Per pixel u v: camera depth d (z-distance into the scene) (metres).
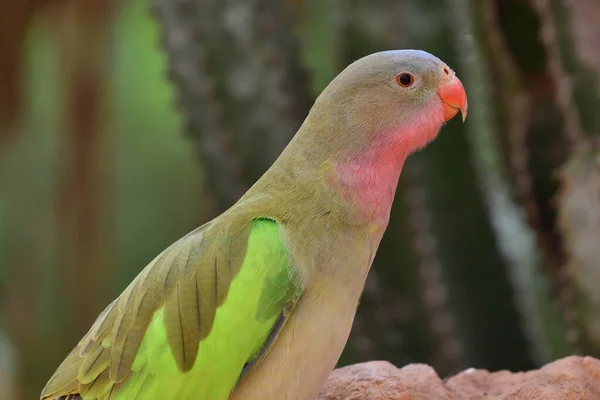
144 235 25.03
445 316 10.73
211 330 6.21
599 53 10.18
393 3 11.27
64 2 17.30
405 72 6.76
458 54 11.27
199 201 19.66
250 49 11.02
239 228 6.41
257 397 6.33
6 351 19.14
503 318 11.48
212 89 11.04
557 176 10.38
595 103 10.15
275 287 6.21
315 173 6.57
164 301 6.34
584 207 10.00
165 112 25.48
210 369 6.21
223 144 11.00
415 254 10.70
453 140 11.24
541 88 11.29
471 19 10.97
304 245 6.33
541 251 11.92
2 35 16.69
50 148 20.34
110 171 18.45
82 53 17.86
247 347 6.20
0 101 17.25
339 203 6.45
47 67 20.94
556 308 11.86
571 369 7.39
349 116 6.65
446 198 11.26
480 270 11.40
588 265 9.91
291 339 6.27
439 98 6.86
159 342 6.28
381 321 10.80
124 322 6.43
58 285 18.02
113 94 18.95
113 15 18.34
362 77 6.71
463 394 7.41
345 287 6.41
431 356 10.80
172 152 25.52
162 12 11.27
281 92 10.96
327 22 19.22
